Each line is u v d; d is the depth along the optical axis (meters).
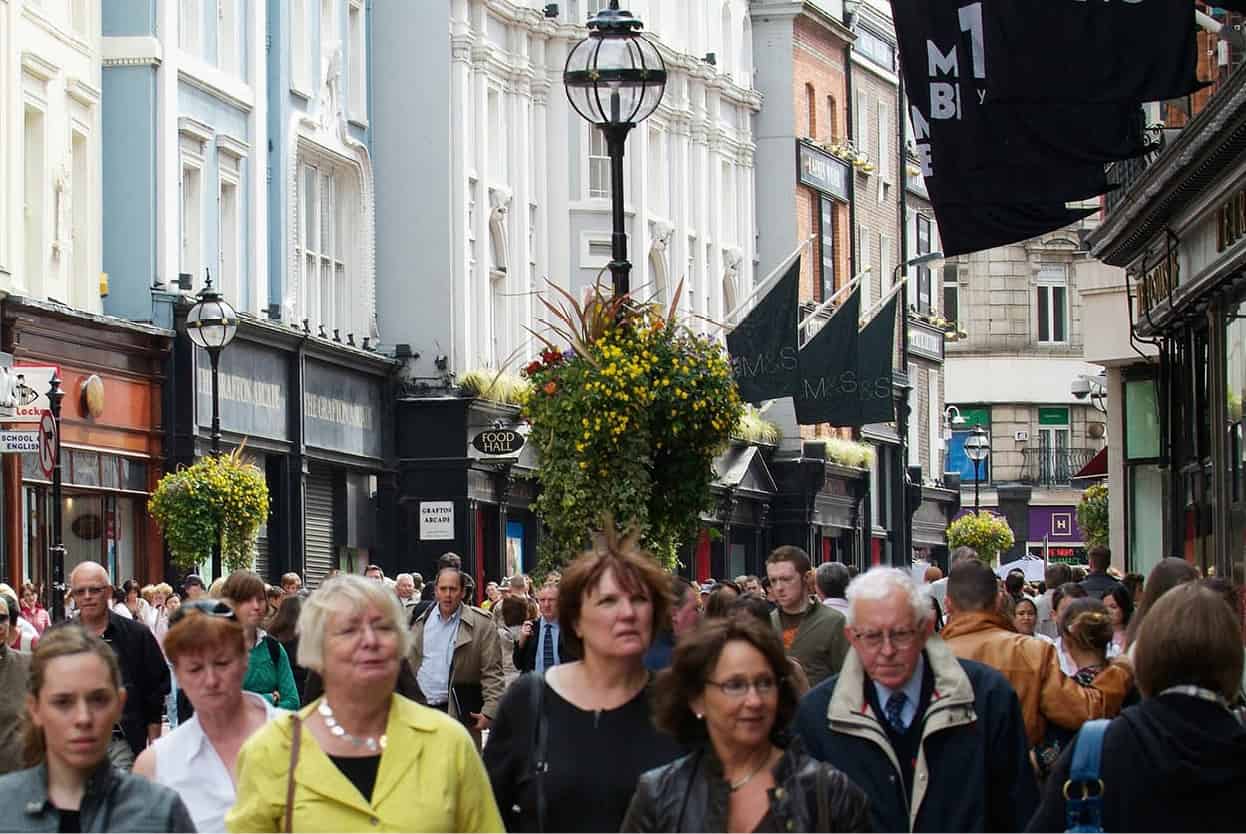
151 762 12.66
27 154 42.50
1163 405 40.88
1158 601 10.31
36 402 35.47
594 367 25.69
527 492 62.53
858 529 85.56
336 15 56.25
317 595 10.62
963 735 11.81
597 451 25.88
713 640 9.89
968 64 22.98
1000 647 14.47
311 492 53.62
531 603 32.16
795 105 80.88
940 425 98.44
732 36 78.38
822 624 19.25
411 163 58.94
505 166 62.91
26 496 41.34
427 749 10.51
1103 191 23.14
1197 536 37.94
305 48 53.91
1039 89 22.81
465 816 10.54
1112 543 47.12
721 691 9.84
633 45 25.64
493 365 61.69
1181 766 10.02
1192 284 34.34
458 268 59.19
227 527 43.06
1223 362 34.31
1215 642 10.13
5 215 40.59
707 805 9.90
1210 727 10.09
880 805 11.72
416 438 57.84
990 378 115.50
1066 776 10.30
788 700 10.01
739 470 74.31
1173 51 22.58
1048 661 14.39
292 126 52.91
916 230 96.38
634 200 68.19
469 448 57.75
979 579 14.83
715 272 75.50
